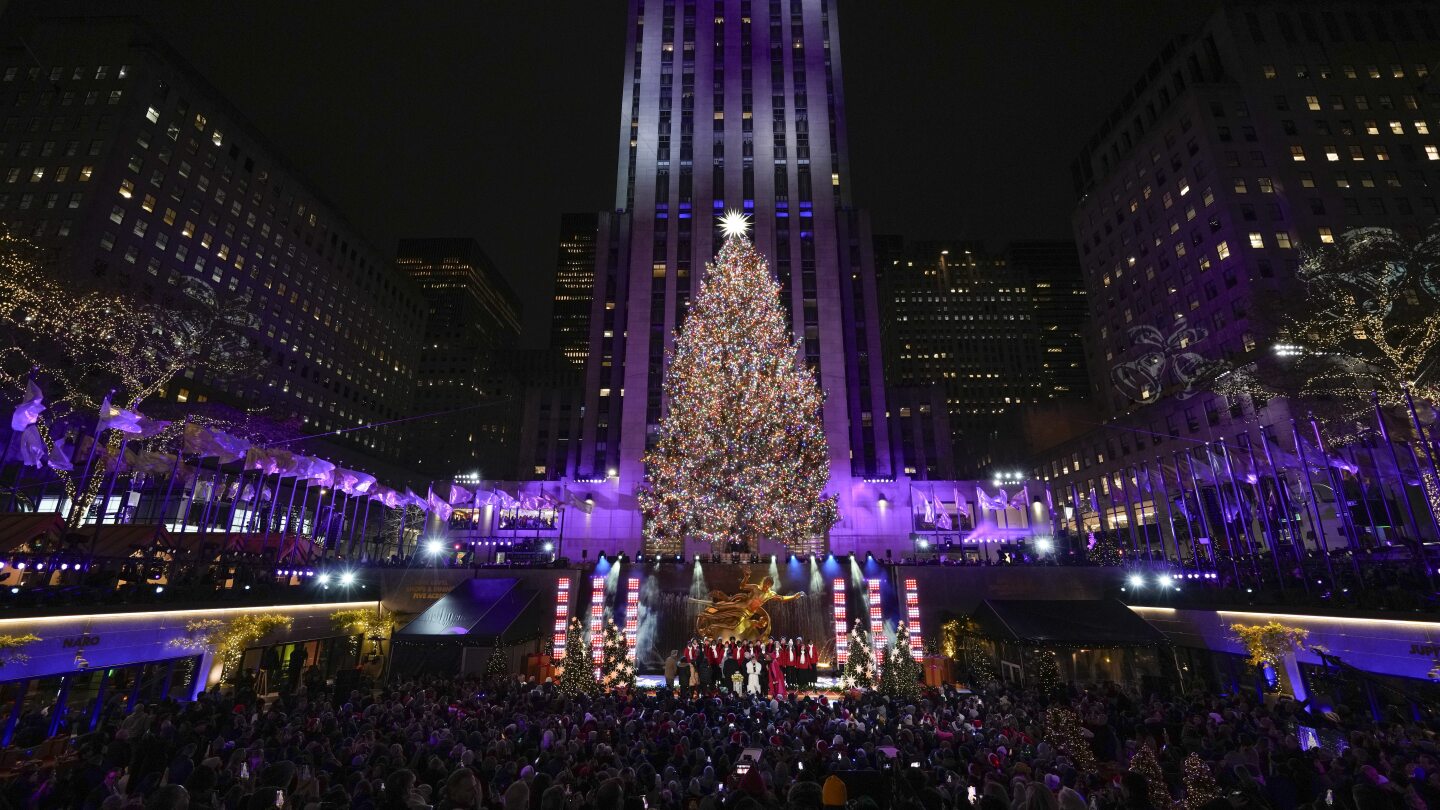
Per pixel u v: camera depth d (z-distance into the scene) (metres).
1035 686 26.41
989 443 112.00
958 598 39.56
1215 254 69.19
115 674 23.42
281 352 99.50
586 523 63.50
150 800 6.37
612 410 71.25
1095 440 81.69
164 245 80.00
